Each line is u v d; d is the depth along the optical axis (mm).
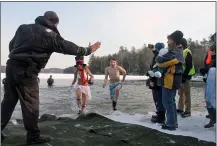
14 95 4074
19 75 3918
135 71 67938
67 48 3979
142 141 4320
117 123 5488
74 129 5090
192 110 7609
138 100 11250
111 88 7820
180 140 4305
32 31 3926
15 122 6062
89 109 8508
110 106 9328
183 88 6113
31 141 4082
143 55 65688
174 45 4914
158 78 5113
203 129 4996
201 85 21016
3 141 4227
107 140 4359
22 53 3906
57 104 10398
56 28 4133
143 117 6309
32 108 4012
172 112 4965
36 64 3926
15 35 4102
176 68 4840
